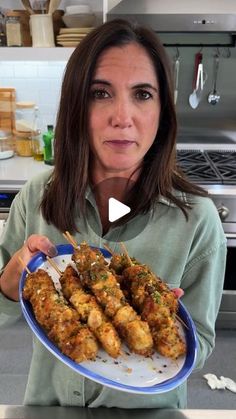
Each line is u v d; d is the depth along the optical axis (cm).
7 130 252
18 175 209
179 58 245
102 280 68
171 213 86
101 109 72
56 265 75
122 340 64
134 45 72
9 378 195
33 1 209
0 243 102
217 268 90
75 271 73
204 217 87
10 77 248
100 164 81
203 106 257
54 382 91
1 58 212
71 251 79
